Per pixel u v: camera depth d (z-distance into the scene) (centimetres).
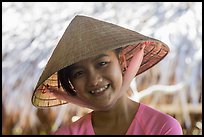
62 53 120
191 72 321
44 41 352
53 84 138
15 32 363
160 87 320
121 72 125
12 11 383
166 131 124
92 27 124
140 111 129
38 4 390
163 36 337
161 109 326
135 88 309
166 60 323
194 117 334
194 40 331
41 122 340
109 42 118
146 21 355
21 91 334
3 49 348
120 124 129
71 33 124
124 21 359
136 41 119
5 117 338
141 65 147
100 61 119
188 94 323
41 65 335
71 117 334
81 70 120
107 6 380
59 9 384
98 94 120
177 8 360
